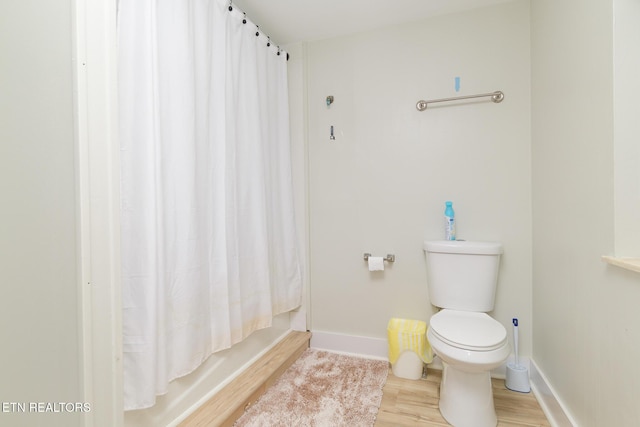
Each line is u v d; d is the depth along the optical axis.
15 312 0.71
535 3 1.65
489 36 1.81
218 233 1.43
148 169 1.07
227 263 1.45
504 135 1.78
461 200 1.87
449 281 1.71
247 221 1.67
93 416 0.73
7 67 0.72
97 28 0.75
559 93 1.33
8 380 0.71
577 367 1.16
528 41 1.74
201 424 1.25
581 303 1.13
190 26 1.26
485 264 1.66
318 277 2.21
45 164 0.72
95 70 0.74
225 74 1.47
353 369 1.89
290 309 2.08
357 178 2.10
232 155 1.52
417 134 1.96
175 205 1.20
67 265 0.72
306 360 2.01
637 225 0.91
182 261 1.22
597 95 1.02
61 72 0.72
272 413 1.46
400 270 2.01
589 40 1.07
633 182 0.91
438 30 1.90
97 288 0.75
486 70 1.81
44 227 0.72
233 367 1.61
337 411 1.48
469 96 1.81
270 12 1.85
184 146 1.22
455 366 1.35
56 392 0.72
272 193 1.95
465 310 1.68
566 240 1.26
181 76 1.21
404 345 1.79
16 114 0.72
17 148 0.72
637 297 0.82
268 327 1.79
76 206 0.72
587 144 1.09
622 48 0.92
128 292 1.04
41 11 0.72
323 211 2.18
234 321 1.52
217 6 1.45
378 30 2.04
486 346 1.26
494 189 1.80
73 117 0.72
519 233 1.76
